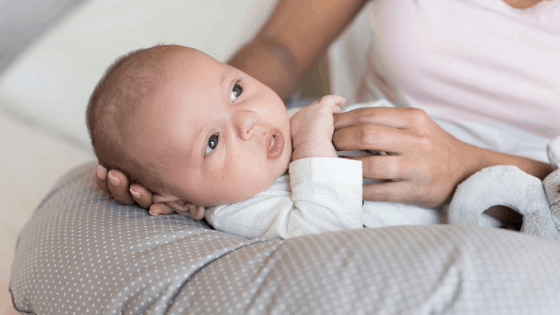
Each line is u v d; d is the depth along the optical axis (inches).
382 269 19.5
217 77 31.5
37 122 56.0
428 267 19.3
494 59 34.9
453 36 35.5
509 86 35.2
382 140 28.7
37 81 55.7
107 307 22.5
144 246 25.5
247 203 32.4
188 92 30.2
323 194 29.6
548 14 32.7
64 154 54.1
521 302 18.0
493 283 18.5
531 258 19.8
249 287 20.5
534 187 28.0
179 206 33.1
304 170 30.4
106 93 31.5
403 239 21.1
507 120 37.2
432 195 30.4
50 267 26.1
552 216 27.3
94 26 59.9
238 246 24.7
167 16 60.8
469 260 19.4
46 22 78.2
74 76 56.2
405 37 36.9
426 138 29.5
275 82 45.6
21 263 28.7
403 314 17.8
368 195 30.5
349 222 29.1
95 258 25.2
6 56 76.5
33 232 30.6
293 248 22.3
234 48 58.3
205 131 30.2
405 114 29.9
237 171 30.4
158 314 21.5
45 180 50.4
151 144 30.2
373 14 41.8
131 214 31.0
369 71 47.3
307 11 44.8
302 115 33.0
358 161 29.7
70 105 55.0
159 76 30.7
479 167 31.1
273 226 30.3
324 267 20.2
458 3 34.9
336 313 18.3
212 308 20.2
